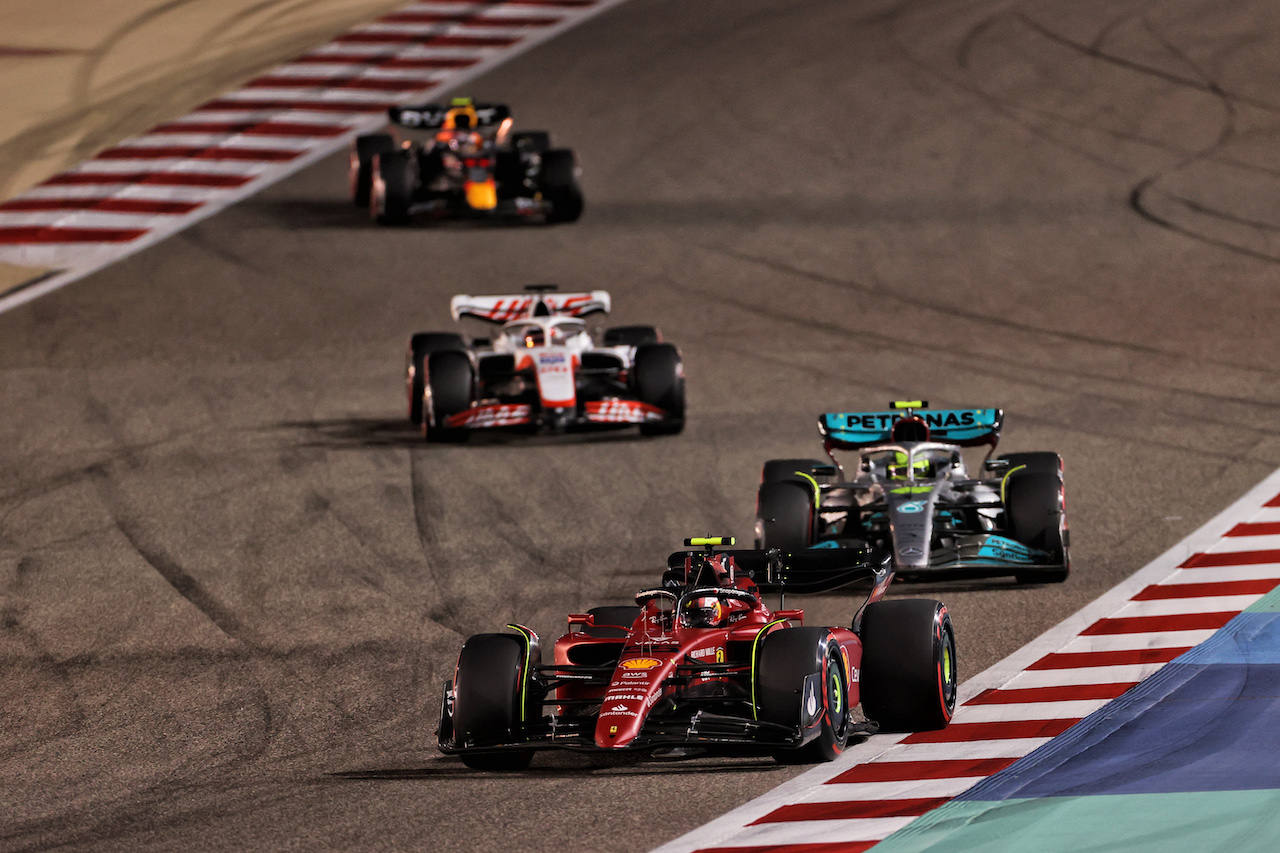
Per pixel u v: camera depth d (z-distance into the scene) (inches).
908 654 1370.6
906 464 1994.3
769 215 3986.2
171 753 1464.1
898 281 3558.1
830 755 1311.5
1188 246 3713.1
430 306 3430.1
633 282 3567.9
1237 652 1583.4
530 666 1347.2
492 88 4820.4
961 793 1227.2
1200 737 1330.0
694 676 1312.7
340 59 5014.8
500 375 2682.1
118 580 2017.7
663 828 1187.3
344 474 2444.6
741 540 2117.4
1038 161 4264.3
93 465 2524.6
